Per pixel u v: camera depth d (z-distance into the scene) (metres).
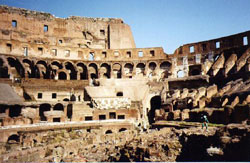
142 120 56.78
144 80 72.94
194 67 73.19
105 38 94.38
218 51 71.12
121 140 37.41
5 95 48.62
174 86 68.75
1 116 43.12
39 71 67.81
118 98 59.44
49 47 76.38
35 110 50.66
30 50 73.25
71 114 54.09
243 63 58.12
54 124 45.72
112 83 71.06
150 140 29.34
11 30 77.75
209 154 23.95
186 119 46.31
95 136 38.81
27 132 40.81
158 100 70.56
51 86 63.22
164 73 80.31
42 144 35.28
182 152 27.19
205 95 54.00
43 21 84.94
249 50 58.59
